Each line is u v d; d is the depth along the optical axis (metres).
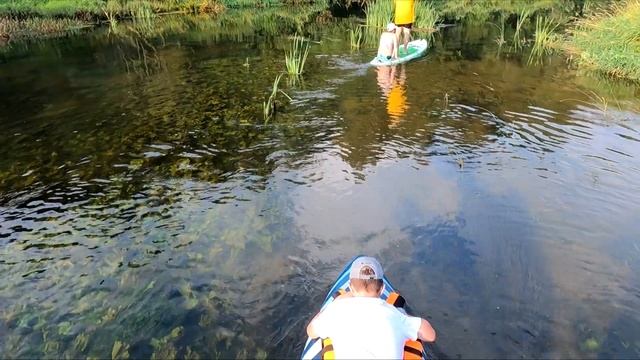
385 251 5.33
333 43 15.86
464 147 7.94
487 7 22.95
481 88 11.03
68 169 7.33
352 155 7.69
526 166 7.26
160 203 6.34
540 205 6.21
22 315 4.43
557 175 6.98
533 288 4.75
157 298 4.64
